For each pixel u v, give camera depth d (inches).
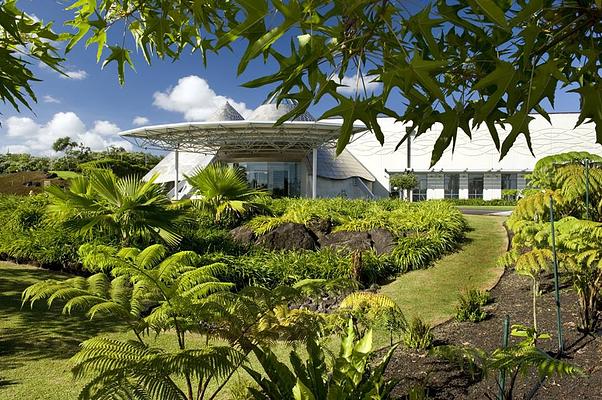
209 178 455.2
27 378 156.4
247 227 410.0
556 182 219.9
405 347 166.4
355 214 490.6
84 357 97.3
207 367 86.6
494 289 266.5
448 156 1628.9
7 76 74.0
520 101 34.4
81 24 73.6
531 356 91.2
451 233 425.1
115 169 1114.7
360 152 1689.2
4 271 342.6
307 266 315.6
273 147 1167.6
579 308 186.2
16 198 582.9
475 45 39.1
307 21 31.2
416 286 293.0
